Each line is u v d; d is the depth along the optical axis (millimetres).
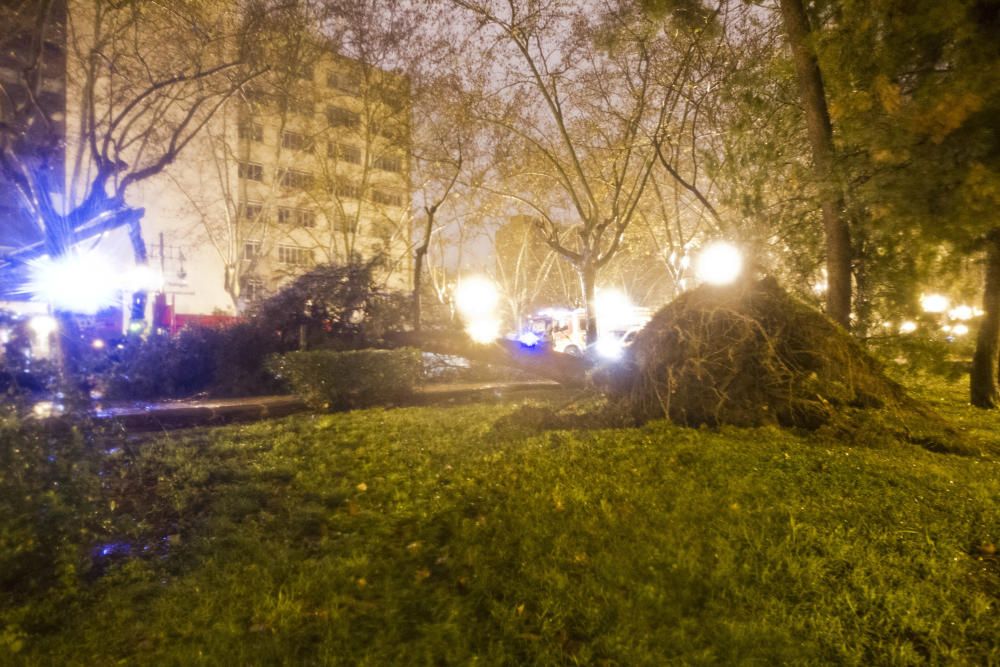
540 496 5586
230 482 6543
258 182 35000
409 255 29797
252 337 14031
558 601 3793
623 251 30688
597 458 6883
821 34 10164
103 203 15141
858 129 8898
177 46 17734
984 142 7758
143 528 5141
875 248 10617
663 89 17828
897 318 10805
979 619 3623
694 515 5020
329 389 11680
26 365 6980
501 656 3320
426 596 3990
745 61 15586
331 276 15281
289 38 17375
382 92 22000
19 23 14289
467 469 6715
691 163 21266
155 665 3279
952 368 10938
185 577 4309
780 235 12398
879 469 6250
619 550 4426
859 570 4078
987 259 9734
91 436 4980
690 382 8688
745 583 3996
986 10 8539
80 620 3756
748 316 8750
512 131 20156
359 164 29109
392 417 10430
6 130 13648
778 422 8273
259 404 11516
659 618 3627
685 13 15141
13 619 3639
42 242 14102
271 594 4020
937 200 8172
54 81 19156
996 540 4648
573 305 45594
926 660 3291
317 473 6738
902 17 8992
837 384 8438
